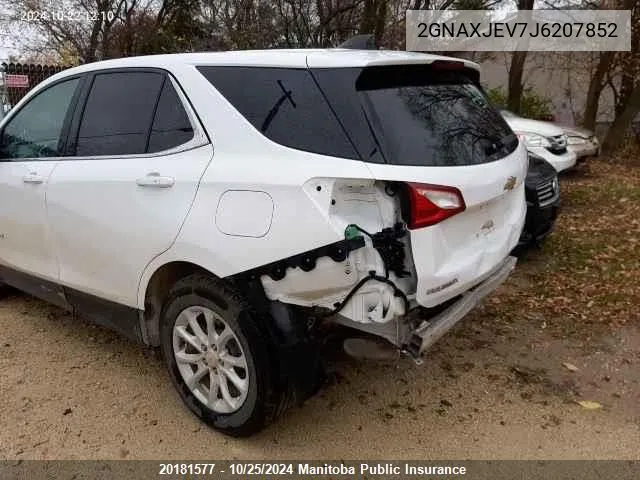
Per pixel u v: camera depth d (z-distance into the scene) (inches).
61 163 134.6
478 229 110.0
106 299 129.0
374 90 100.4
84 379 133.1
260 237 98.7
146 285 117.3
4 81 385.1
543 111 602.9
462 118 113.0
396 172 93.5
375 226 96.0
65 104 140.3
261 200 99.0
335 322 104.4
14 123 154.1
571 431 116.9
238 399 109.0
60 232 133.5
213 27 474.6
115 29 611.5
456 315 106.4
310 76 101.2
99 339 152.3
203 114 110.0
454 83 119.8
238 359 107.5
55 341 150.9
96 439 112.7
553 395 129.4
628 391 131.3
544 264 212.8
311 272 96.6
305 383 102.7
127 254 118.3
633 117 485.1
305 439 113.8
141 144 119.9
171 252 109.9
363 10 422.0
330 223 93.7
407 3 426.6
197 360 114.8
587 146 380.2
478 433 116.1
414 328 102.0
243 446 111.6
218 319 108.5
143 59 125.7
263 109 104.3
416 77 109.8
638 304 175.6
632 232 251.9
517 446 112.3
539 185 192.2
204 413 115.0
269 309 100.9
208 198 104.6
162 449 110.4
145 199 113.7
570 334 157.9
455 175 99.2
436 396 128.5
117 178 119.0
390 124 98.0
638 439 114.5
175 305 113.8
